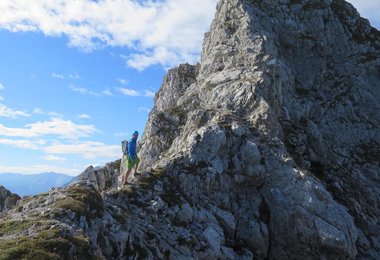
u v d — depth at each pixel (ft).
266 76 144.46
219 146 112.78
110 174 170.50
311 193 104.47
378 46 208.33
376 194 145.07
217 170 108.27
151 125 153.07
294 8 199.62
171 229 82.84
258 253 102.27
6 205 133.90
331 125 170.50
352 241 102.12
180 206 91.76
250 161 113.39
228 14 182.70
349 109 177.37
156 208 85.66
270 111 128.57
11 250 39.40
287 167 112.06
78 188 64.69
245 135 119.65
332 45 200.64
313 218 101.81
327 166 149.38
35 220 51.16
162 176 99.76
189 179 103.19
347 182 147.13
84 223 55.06
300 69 189.26
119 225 65.16
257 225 104.83
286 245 104.06
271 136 124.26
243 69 154.10
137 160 94.43
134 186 90.63
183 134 135.64
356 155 162.61
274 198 108.88
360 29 214.07
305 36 193.36
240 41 167.63
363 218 132.87
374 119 177.68
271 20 185.98
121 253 60.23
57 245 42.93
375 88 192.34
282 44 187.21
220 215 101.24
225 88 146.10
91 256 46.68
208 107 142.20
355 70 193.16
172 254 75.92
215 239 89.45
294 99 162.61
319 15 200.44
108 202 78.23
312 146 147.23
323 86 187.11
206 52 185.88
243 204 109.60
